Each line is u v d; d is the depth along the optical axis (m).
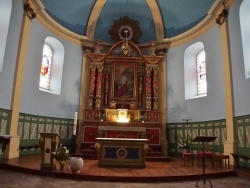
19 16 8.21
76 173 5.73
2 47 7.34
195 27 10.46
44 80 10.45
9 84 7.72
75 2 10.84
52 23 10.30
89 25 11.93
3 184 4.80
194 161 8.87
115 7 12.03
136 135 10.19
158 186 5.10
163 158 8.77
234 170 6.57
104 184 5.17
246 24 7.61
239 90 7.63
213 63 9.40
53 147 6.07
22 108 8.60
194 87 10.87
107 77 11.78
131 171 6.34
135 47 11.95
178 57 11.41
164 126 11.06
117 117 10.77
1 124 7.29
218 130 8.81
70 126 10.77
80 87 11.34
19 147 8.30
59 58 10.96
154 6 11.73
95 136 10.48
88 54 11.57
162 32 12.03
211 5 9.52
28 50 8.92
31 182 5.06
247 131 7.11
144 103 11.55
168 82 11.53
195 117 10.10
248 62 7.39
